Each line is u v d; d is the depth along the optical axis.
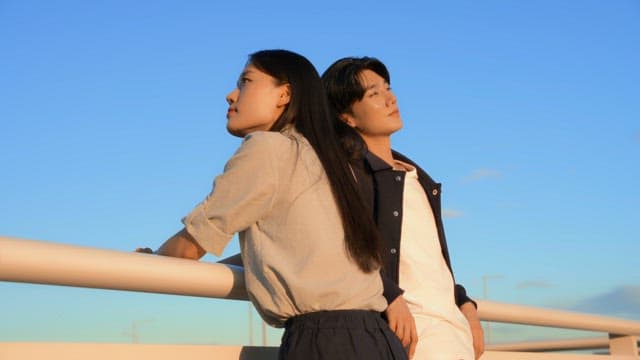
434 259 2.14
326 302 1.66
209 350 1.79
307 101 1.91
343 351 1.63
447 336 2.05
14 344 1.45
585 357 3.58
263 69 1.94
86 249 1.45
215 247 1.73
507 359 3.02
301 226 1.71
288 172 1.75
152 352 1.66
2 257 1.27
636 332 3.99
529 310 3.03
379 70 2.40
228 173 1.74
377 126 2.32
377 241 1.77
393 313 1.84
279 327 1.77
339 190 1.77
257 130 1.96
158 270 1.58
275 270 1.68
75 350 1.53
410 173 2.21
